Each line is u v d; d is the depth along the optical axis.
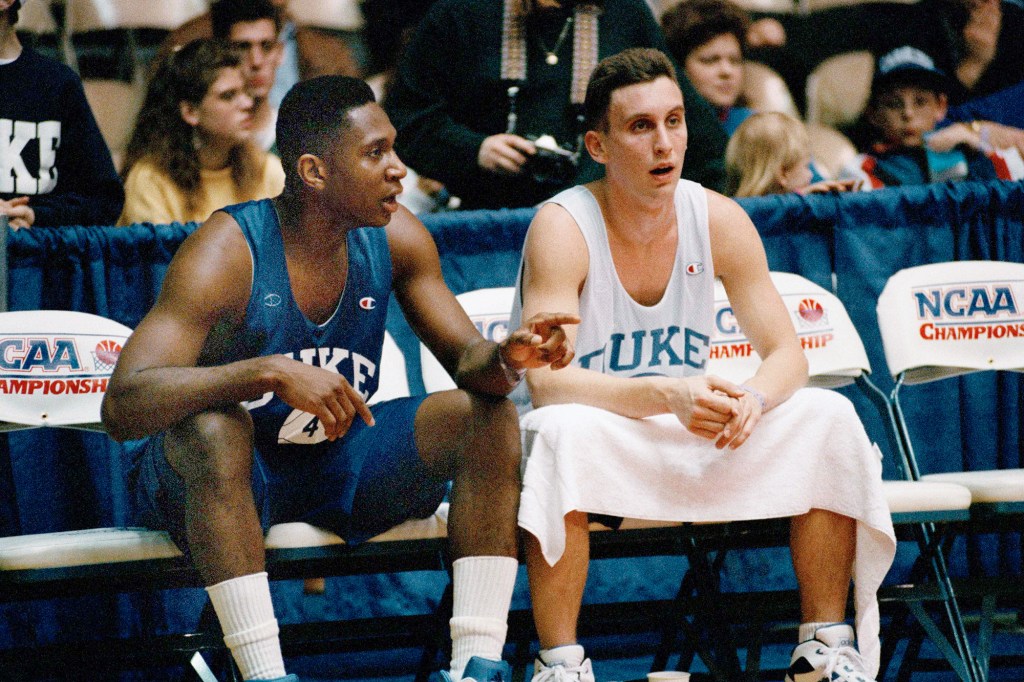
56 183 13.41
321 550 8.23
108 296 11.73
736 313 9.61
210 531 7.32
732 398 8.14
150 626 10.38
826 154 17.09
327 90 8.21
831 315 11.33
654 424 8.24
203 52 15.13
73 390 9.88
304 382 7.39
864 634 8.35
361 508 8.19
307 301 8.43
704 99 15.69
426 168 14.92
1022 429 13.12
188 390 7.38
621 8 14.95
